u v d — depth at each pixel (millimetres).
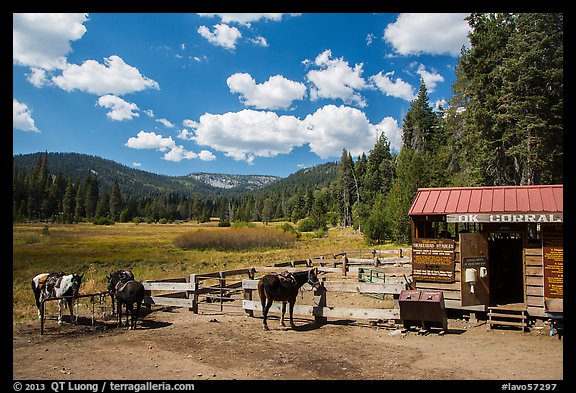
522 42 24766
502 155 28031
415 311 10633
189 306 13594
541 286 11219
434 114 68688
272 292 11133
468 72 30188
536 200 11594
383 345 9586
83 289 17797
